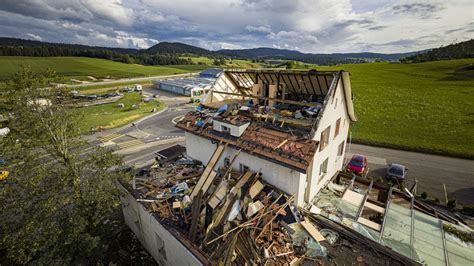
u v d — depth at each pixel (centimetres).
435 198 2048
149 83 11444
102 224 1884
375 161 2912
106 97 7931
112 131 4494
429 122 4147
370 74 9738
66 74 12388
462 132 3569
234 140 1532
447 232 1279
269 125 1500
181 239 1139
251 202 1245
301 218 1255
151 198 1476
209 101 2144
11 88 1302
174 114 5806
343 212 1363
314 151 1205
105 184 1442
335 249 1062
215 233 1112
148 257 1598
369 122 4428
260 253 1019
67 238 1242
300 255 1028
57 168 1386
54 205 1255
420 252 1128
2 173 2248
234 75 2177
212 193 1367
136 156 3334
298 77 1747
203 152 1859
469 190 2241
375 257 1012
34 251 1165
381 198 1684
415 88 6769
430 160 2888
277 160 1256
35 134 1331
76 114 1524
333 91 1389
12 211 1235
